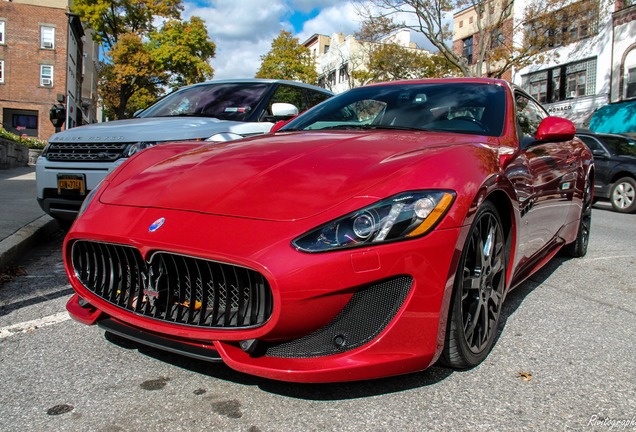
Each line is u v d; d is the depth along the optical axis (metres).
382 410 1.70
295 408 1.70
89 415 1.65
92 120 58.59
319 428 1.58
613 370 2.06
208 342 1.75
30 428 1.58
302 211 1.70
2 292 3.10
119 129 4.14
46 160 4.21
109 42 35.06
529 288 3.28
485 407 1.74
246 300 1.69
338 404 1.73
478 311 2.02
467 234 1.78
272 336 1.62
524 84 26.23
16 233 4.34
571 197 3.52
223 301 1.75
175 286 1.81
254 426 1.59
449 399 1.79
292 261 1.57
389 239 1.62
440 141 2.22
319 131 2.64
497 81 3.02
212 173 2.07
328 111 3.15
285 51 38.31
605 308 2.90
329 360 1.62
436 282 1.68
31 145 18.78
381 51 28.67
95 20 33.19
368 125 2.78
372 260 1.60
